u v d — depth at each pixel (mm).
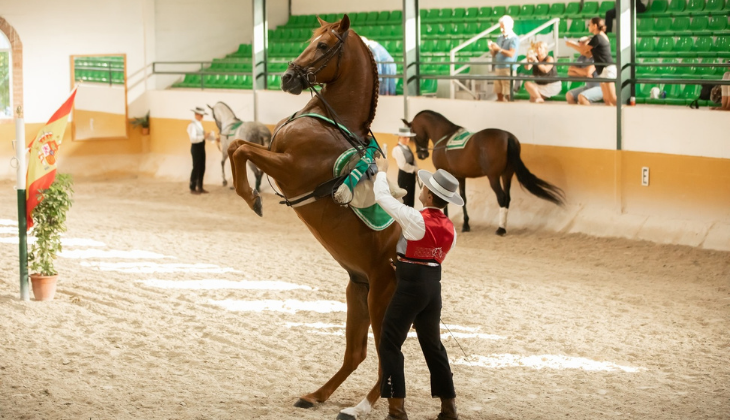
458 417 5562
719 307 8875
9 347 7113
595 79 12562
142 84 20906
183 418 5512
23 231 8688
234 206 16531
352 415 5465
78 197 17203
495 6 18547
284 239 12953
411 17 15258
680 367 6840
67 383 6227
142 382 6301
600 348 7371
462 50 17938
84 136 20031
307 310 8625
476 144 12922
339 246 5457
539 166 13633
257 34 18047
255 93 18172
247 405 5820
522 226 13719
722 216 11477
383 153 5707
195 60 21781
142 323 8016
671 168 11969
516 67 15000
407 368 6867
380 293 5512
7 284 9461
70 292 9164
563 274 10594
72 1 19438
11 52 18656
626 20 12336
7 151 18719
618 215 12672
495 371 6711
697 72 14203
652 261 11156
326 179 5285
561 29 16844
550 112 13383
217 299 9062
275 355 7117
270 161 5105
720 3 14875
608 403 5918
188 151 20000
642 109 12188
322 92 5641
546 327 8055
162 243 12344
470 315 8484
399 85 18016
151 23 20844
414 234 5191
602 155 12781
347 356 5887
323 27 5582
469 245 12656
